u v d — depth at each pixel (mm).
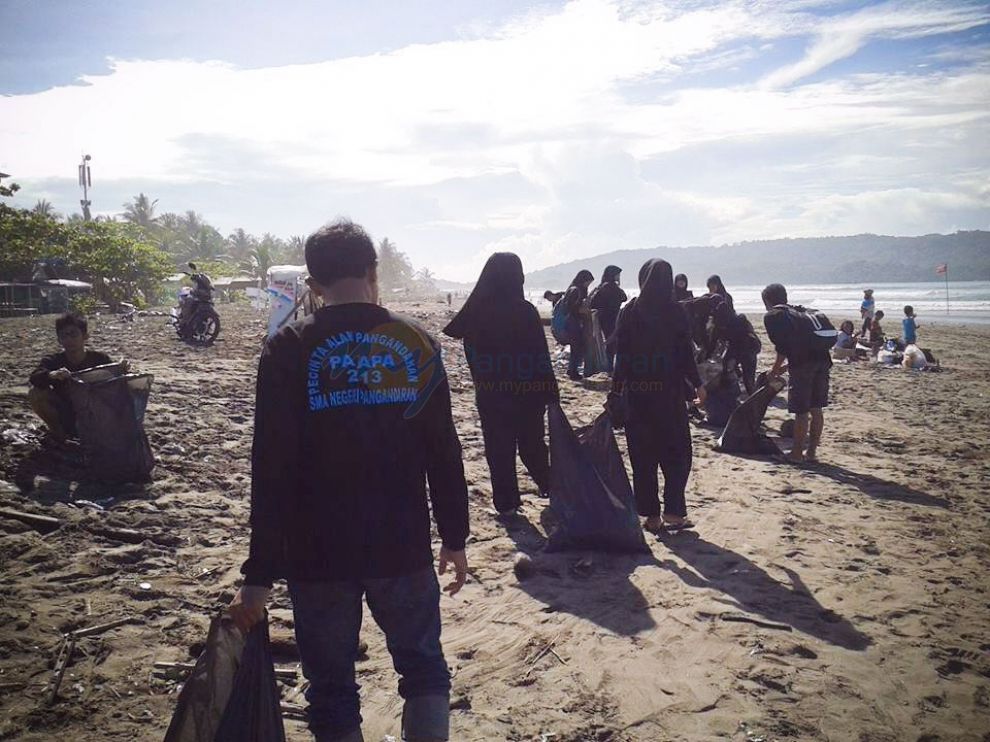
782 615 4523
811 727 3377
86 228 56031
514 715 3484
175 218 144000
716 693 3662
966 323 46219
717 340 11453
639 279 5910
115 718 3311
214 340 17766
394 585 2461
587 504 5543
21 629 3930
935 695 3643
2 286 44438
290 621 4242
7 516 5246
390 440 2432
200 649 3852
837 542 5816
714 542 5824
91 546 5043
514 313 6223
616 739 3299
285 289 15156
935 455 8992
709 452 8805
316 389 2389
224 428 8352
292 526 2424
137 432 6270
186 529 5496
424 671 2529
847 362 20047
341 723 2479
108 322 25516
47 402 6465
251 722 2314
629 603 4691
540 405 6504
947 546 5746
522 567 5098
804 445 8523
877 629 4348
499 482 6309
